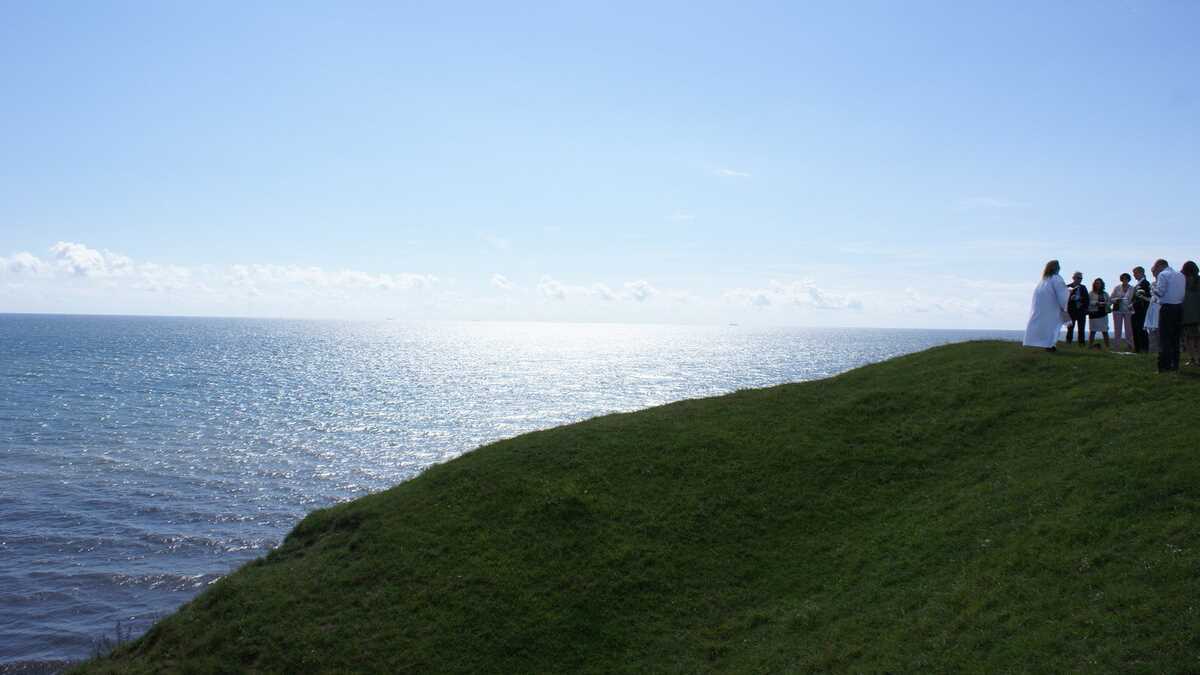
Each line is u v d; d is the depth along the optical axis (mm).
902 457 22859
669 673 15703
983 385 26609
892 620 14875
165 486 53406
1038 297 28797
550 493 22281
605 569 19094
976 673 12148
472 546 20188
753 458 23984
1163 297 23266
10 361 158875
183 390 112250
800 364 166375
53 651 29547
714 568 19047
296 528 23125
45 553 40156
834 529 20000
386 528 21422
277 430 75750
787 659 14859
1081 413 22250
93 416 85375
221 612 18484
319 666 16438
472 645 16891
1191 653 10688
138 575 37344
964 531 17391
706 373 141125
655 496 22141
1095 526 15141
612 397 102625
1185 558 12906
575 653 16672
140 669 16797
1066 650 11789
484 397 103438
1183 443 17328
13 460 61594
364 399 101812
